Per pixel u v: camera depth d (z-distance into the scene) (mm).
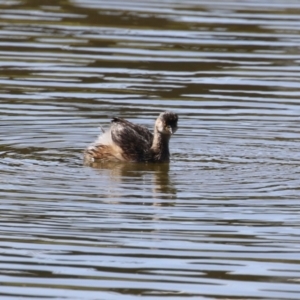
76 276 24625
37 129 38125
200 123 39156
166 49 48781
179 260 25609
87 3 57500
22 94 41938
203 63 46875
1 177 32250
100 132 38062
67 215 28703
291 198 30594
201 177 32875
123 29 52094
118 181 32375
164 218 28609
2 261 25344
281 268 25203
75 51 48125
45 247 26281
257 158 35281
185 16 54688
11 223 27922
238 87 43625
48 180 32188
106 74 44906
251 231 27672
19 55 47188
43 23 52844
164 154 34938
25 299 23312
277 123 39344
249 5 57656
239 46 49562
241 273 24906
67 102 41188
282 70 46156
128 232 27453
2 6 56344
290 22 54125
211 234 27406
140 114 39969
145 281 24375
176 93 42562
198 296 23594
